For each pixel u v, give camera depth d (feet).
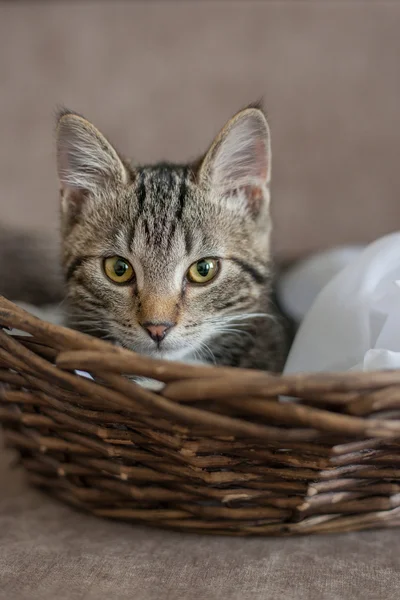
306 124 1.88
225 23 1.91
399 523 1.11
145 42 1.94
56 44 1.96
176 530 1.12
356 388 0.95
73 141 1.32
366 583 1.03
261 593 1.01
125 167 1.33
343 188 1.88
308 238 1.90
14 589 1.02
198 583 1.03
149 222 1.27
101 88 1.95
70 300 1.33
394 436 0.99
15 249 1.60
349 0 1.86
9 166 1.98
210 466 1.03
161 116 1.95
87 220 1.33
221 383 0.95
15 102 1.98
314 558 1.07
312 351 1.17
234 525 1.08
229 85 1.92
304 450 1.00
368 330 1.13
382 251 1.18
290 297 1.50
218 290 1.30
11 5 1.96
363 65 1.86
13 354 1.05
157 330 1.23
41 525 1.15
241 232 1.34
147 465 1.06
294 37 1.88
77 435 1.08
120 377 0.98
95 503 1.14
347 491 1.06
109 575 1.04
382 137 1.86
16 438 1.16
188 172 1.34
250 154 1.35
